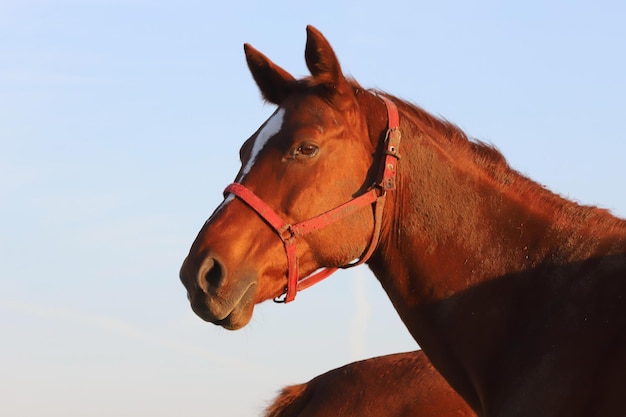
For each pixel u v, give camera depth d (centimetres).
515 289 369
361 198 385
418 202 389
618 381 326
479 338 370
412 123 401
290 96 402
